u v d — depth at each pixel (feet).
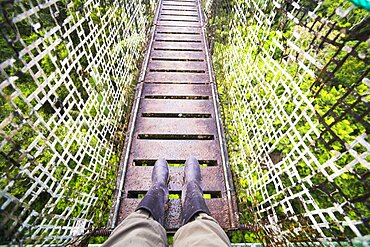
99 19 6.75
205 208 5.15
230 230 6.22
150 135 8.45
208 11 17.33
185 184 6.43
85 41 5.65
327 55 6.80
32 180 3.90
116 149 7.96
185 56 12.52
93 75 6.14
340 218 7.41
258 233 5.87
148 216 4.68
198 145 8.13
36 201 6.54
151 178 7.13
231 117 9.69
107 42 7.49
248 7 8.96
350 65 7.84
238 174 7.80
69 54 4.77
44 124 3.85
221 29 13.48
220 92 11.43
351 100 7.89
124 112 9.41
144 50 13.15
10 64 3.00
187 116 9.30
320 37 3.57
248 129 7.68
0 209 2.98
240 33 9.96
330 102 8.25
